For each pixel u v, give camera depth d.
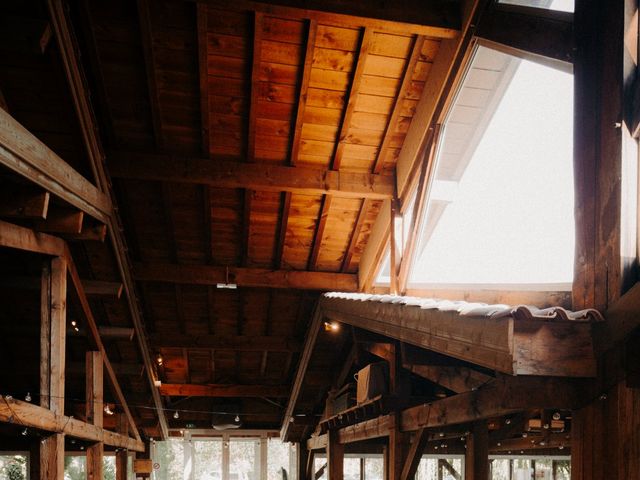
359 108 5.72
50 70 5.05
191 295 8.13
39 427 4.46
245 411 11.88
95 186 5.56
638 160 2.40
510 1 3.98
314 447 10.07
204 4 4.68
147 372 8.98
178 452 22.55
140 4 4.74
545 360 2.42
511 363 2.45
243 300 8.30
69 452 10.74
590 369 2.43
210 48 5.12
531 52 3.53
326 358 9.18
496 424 6.37
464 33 4.41
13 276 5.74
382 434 5.94
